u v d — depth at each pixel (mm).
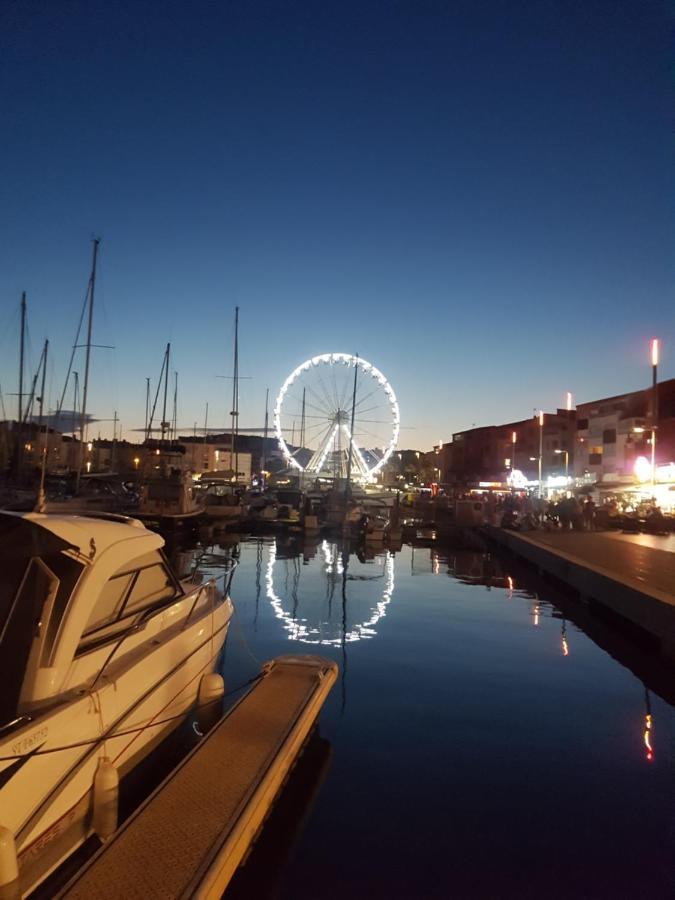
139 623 6734
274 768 5746
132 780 6242
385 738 7887
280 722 6781
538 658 11719
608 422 59719
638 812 6273
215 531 35625
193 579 11336
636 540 26953
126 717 5902
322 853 5500
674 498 39406
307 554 27719
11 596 5211
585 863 5445
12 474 45062
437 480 97938
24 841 4520
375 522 32531
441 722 8461
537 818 6137
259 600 16984
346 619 14773
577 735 8125
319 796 6457
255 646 12133
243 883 5105
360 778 6848
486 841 5734
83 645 5816
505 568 24531
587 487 43125
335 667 8773
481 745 7754
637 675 10703
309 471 55156
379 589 19188
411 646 12398
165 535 31203
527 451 76625
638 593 12484
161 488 32312
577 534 29938
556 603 17297
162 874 4246
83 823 5254
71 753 5051
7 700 4891
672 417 52281
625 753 7602
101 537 5961
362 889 5051
